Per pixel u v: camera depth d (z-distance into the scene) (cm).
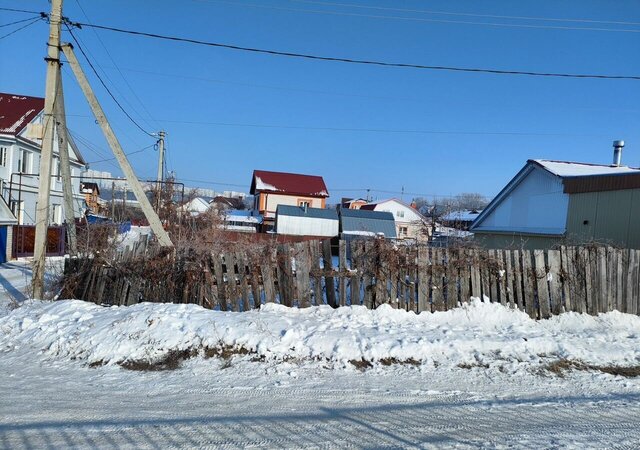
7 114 2662
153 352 654
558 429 448
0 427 421
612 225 1596
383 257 860
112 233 1231
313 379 593
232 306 838
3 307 979
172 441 395
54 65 969
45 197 962
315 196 5650
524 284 894
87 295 898
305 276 843
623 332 836
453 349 689
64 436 403
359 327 742
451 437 419
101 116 984
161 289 870
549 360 689
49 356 670
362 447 392
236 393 541
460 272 875
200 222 2683
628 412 511
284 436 412
